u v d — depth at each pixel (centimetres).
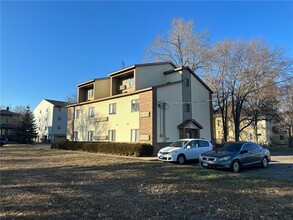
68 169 1316
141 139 2291
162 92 2311
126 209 621
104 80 3244
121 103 2642
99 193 791
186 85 2570
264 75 3014
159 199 710
